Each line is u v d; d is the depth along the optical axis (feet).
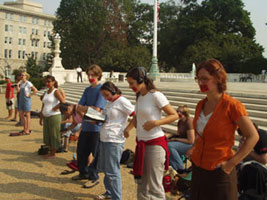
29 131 26.45
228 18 160.25
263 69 122.01
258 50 147.95
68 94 65.67
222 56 130.93
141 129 10.16
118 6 157.48
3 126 30.04
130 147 21.85
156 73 84.84
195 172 8.13
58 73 90.53
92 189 14.14
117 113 11.94
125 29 160.66
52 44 167.32
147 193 10.17
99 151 12.36
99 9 150.41
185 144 16.21
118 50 140.05
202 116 8.02
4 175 15.75
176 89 41.81
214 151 7.61
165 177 13.37
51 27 254.06
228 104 7.46
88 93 14.64
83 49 154.71
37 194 13.43
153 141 9.98
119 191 11.96
